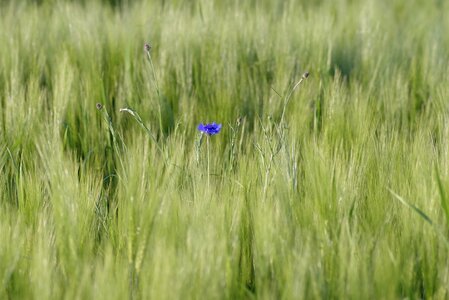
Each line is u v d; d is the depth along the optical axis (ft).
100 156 28.25
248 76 33.55
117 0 50.31
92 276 18.78
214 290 17.38
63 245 19.43
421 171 21.90
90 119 29.86
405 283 18.83
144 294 17.42
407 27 44.78
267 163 22.89
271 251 18.80
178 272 17.38
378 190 21.76
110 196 25.39
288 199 20.61
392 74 35.24
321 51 35.22
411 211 20.29
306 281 17.74
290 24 37.73
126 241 20.10
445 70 34.65
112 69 34.40
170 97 32.24
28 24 37.24
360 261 18.42
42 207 21.53
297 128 26.25
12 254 18.79
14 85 30.40
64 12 40.47
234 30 36.17
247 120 31.42
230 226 20.06
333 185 20.52
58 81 30.94
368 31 38.24
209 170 23.11
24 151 26.84
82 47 34.96
